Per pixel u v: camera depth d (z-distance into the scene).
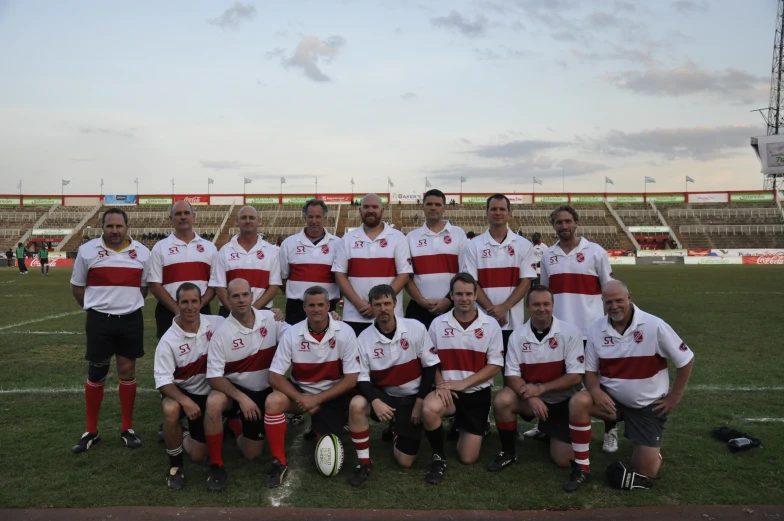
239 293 4.18
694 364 7.13
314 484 3.85
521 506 3.47
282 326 4.60
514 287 5.15
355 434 4.02
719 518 3.29
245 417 4.07
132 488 3.73
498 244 5.12
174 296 5.14
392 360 4.31
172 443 3.87
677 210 53.06
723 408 5.36
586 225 51.22
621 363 4.00
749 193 53.66
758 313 11.80
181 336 4.20
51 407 5.50
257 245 5.34
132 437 4.56
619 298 3.94
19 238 47.78
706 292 16.56
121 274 4.67
